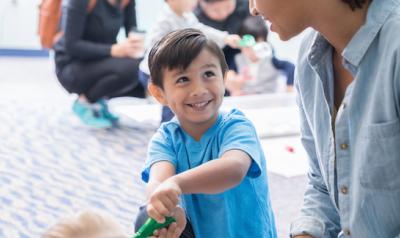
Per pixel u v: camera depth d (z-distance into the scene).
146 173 1.10
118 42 3.04
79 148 2.50
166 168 1.06
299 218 1.06
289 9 0.85
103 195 1.99
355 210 0.89
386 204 0.86
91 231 0.72
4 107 3.20
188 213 1.09
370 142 0.84
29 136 2.65
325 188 1.06
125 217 1.80
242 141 1.03
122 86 2.87
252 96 2.91
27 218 1.79
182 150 1.10
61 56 2.90
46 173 2.19
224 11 2.81
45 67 4.75
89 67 2.83
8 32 5.17
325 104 0.93
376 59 0.83
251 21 2.87
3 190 2.01
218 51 1.07
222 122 1.09
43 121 2.92
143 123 2.94
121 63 2.83
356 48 0.84
